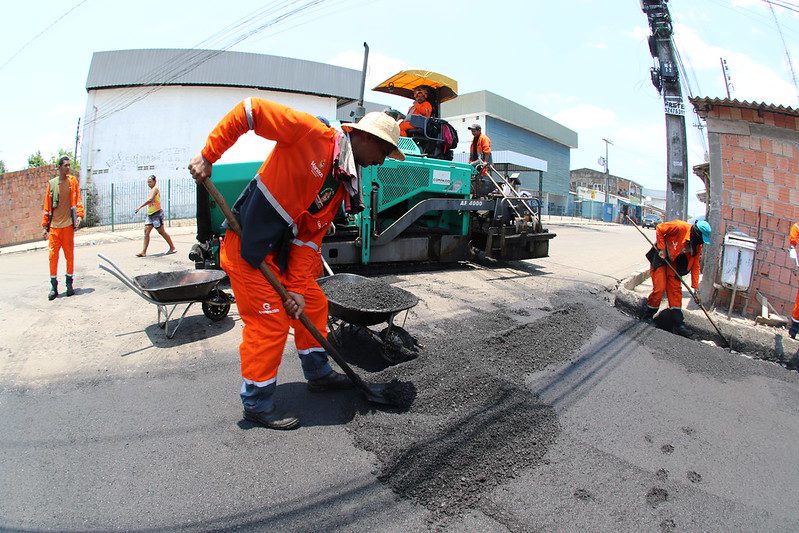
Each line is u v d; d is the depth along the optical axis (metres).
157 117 20.64
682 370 4.68
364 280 4.37
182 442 2.89
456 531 2.30
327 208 3.03
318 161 2.79
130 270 8.12
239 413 3.23
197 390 3.54
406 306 3.93
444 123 8.18
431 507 2.44
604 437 3.31
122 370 3.88
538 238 8.62
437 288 6.82
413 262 7.94
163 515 2.30
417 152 7.50
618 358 4.65
